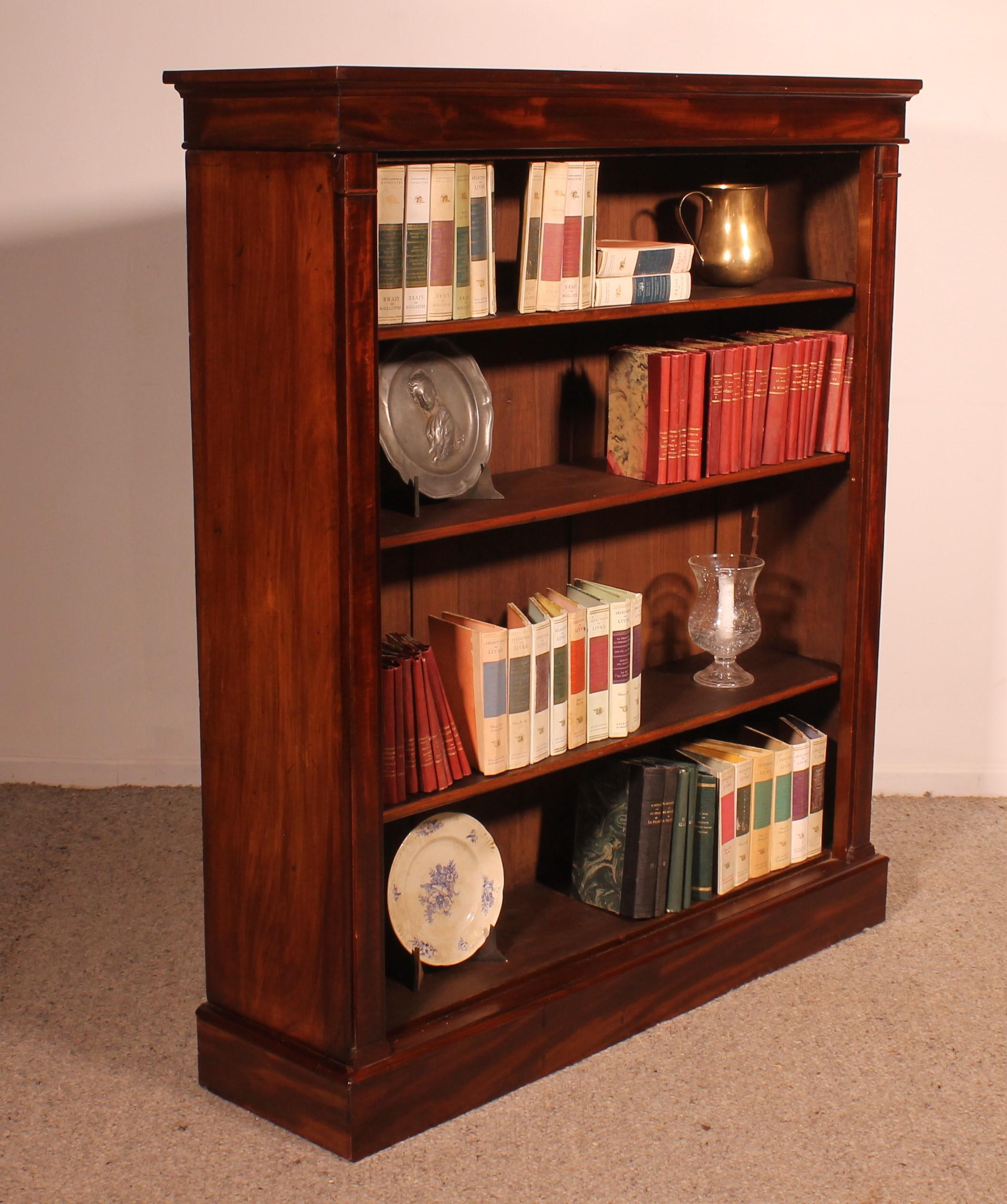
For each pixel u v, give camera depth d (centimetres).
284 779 228
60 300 362
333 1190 224
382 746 222
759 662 315
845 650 304
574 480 272
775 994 285
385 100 199
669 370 262
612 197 287
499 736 253
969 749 389
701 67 352
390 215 217
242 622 229
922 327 362
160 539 376
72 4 346
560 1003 255
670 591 318
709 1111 246
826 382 292
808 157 291
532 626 253
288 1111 238
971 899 328
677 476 270
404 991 253
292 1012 237
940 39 348
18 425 370
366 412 207
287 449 214
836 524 304
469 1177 228
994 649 383
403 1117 235
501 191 269
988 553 377
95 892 325
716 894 292
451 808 285
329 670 216
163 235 358
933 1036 270
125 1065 258
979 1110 247
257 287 212
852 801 309
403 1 346
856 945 306
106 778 390
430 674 242
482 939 265
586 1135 239
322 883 226
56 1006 277
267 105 203
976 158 353
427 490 242
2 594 381
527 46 350
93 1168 229
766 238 283
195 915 315
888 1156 235
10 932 305
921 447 369
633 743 271
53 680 387
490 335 272
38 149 354
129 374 365
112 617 381
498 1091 249
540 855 306
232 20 348
